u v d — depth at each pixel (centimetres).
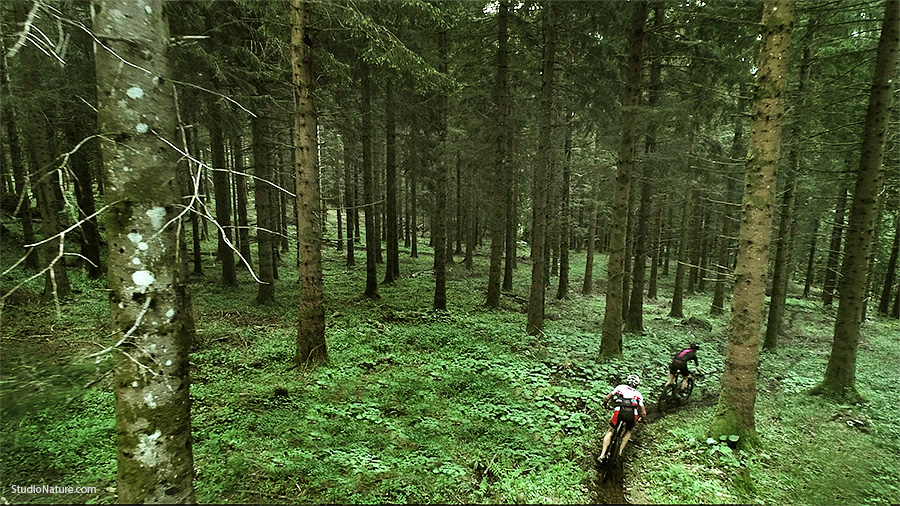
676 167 1322
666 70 1328
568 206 2195
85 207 1331
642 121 1098
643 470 647
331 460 566
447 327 1290
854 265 919
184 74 1009
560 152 1803
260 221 1366
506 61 1417
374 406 740
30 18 230
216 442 574
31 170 1334
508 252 2167
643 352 1268
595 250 4231
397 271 2152
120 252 293
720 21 959
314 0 786
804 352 1405
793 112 1025
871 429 789
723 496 575
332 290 1753
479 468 602
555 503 546
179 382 324
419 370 927
